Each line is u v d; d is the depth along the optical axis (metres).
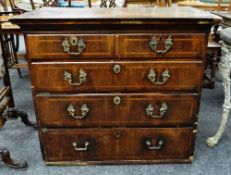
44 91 1.18
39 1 2.86
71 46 1.09
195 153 1.44
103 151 1.32
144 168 1.33
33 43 1.09
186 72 1.15
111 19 1.03
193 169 1.32
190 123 1.26
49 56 1.11
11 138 1.58
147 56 1.12
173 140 1.30
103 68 1.14
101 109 1.22
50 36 1.08
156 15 1.10
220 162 1.38
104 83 1.17
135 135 1.28
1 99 1.42
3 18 2.37
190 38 1.09
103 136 1.28
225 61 1.33
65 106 1.21
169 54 1.12
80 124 1.25
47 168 1.33
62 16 1.07
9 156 1.31
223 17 1.89
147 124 1.26
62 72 1.14
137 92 1.19
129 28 1.07
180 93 1.20
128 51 1.11
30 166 1.35
